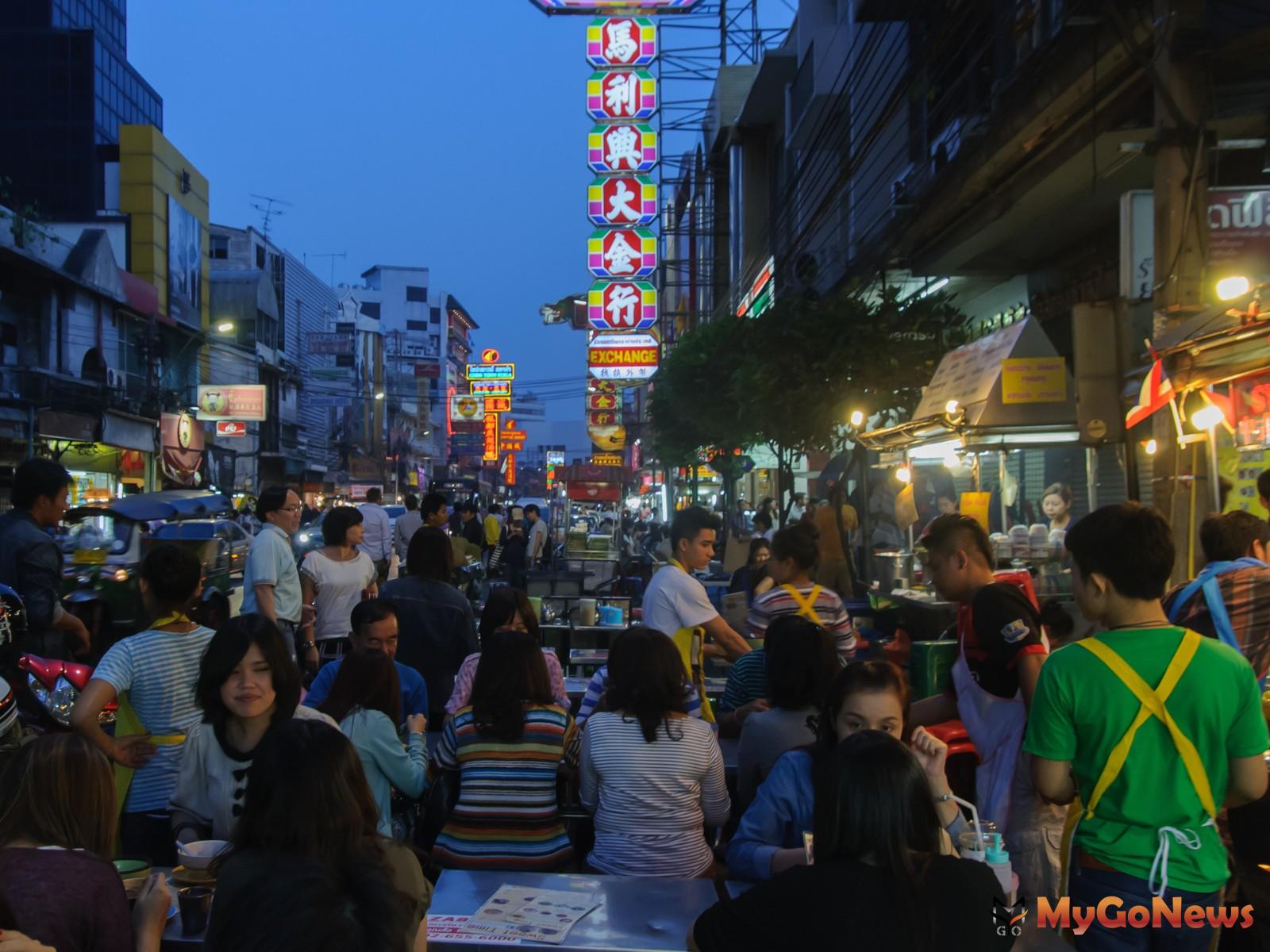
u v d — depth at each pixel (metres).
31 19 45.25
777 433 14.10
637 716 3.96
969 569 4.07
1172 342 5.90
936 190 11.64
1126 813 2.73
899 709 3.19
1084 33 8.07
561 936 2.97
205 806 3.56
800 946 1.99
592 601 8.41
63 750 2.49
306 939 1.73
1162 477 6.45
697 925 2.15
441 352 106.94
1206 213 6.73
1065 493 8.18
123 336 30.45
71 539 11.92
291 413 47.88
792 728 4.17
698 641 5.96
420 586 6.52
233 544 14.52
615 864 3.85
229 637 3.51
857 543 12.13
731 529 21.25
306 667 7.32
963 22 12.64
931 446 8.62
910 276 15.18
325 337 57.19
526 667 4.16
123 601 11.40
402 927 1.85
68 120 44.09
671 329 47.03
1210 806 2.71
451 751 4.18
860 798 2.07
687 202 48.41
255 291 43.16
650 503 55.62
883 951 1.95
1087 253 11.59
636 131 28.61
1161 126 6.88
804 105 21.88
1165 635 2.78
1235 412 5.77
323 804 2.21
